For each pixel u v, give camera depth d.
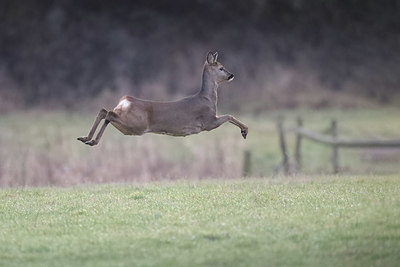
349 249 27.38
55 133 90.19
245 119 113.38
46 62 136.88
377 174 51.81
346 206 33.25
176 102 38.06
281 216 31.62
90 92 132.50
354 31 155.88
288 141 89.12
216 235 29.02
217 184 43.16
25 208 35.94
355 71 145.88
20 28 141.88
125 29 144.25
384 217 30.83
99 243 28.62
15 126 102.00
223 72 39.75
